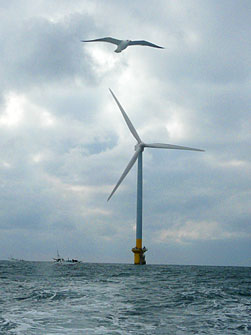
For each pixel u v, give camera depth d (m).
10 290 35.38
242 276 64.44
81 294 32.38
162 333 19.22
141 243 141.88
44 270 77.81
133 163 119.12
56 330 19.17
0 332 18.61
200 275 64.81
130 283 44.31
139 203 140.88
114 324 20.88
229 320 22.42
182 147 119.06
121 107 123.75
